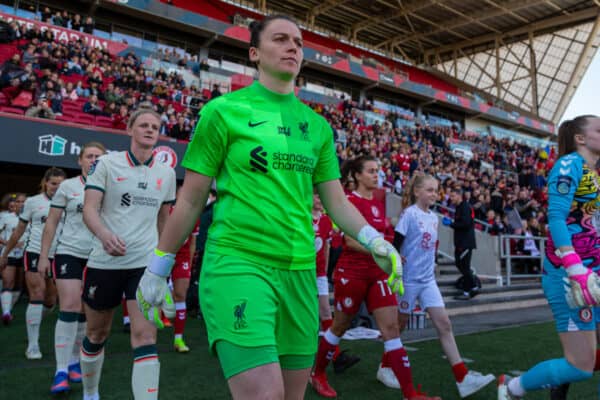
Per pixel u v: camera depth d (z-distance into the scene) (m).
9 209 6.98
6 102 11.16
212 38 21.86
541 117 34.91
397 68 33.84
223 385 3.21
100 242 2.49
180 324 4.25
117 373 3.45
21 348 4.21
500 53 34.84
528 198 14.18
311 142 1.57
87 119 12.21
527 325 6.33
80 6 19.14
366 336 5.20
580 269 2.10
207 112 1.48
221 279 1.40
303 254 1.51
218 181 1.51
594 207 2.29
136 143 2.65
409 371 2.85
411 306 3.34
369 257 3.03
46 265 3.30
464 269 7.48
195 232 4.47
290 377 1.51
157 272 1.46
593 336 2.21
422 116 29.59
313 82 25.88
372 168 3.25
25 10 18.02
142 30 20.72
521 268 10.20
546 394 3.23
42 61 13.96
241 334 1.33
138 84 15.62
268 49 1.54
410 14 30.52
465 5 29.28
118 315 6.11
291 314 1.48
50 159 8.30
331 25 32.97
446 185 14.32
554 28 31.48
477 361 4.18
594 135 2.33
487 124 32.34
